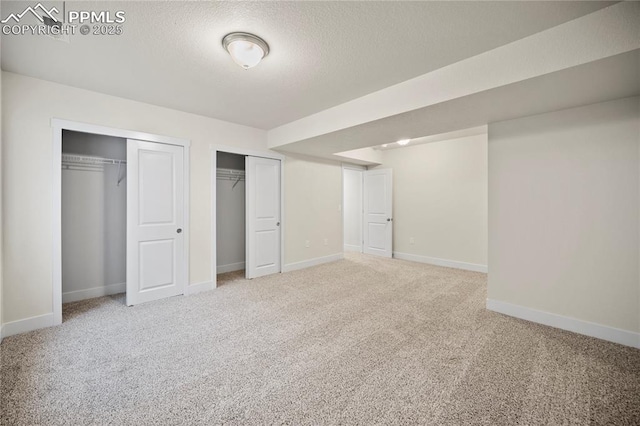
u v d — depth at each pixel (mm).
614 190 2289
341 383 1771
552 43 1777
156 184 3236
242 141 4008
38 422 1443
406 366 1951
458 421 1458
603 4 1568
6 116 2344
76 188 3268
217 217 4605
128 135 3008
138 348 2189
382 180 6008
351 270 4754
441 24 1740
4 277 2348
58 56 2115
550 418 1479
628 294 2240
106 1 1525
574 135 2453
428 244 5379
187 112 3439
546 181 2604
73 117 2672
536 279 2678
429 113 2584
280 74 2406
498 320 2715
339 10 1615
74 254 3266
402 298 3346
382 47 2000
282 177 4566
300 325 2609
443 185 5180
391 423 1447
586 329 2412
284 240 4633
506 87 2020
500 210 2879
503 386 1735
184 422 1456
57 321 2598
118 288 3576
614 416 1491
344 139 3686
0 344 2227
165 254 3324
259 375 1854
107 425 1431
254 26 1767
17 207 2400
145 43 1946
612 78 1873
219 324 2627
